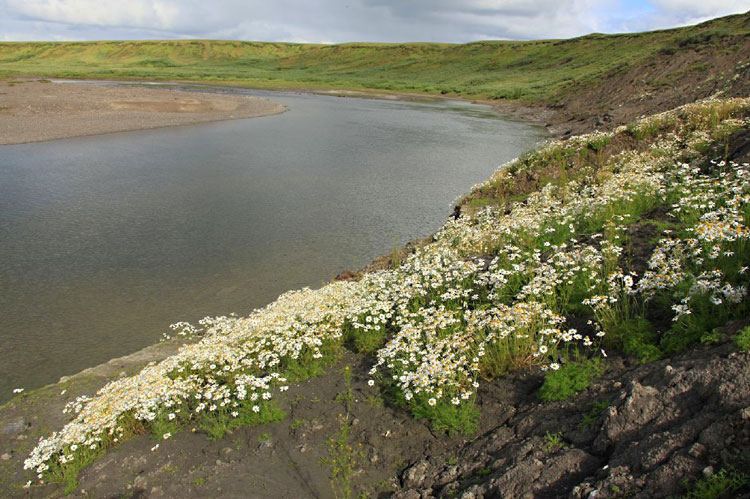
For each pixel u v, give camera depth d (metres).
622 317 7.67
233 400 8.16
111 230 19.39
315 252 17.77
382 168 30.89
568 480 5.18
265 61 169.25
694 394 5.24
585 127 42.47
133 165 29.94
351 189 25.81
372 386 8.22
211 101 61.88
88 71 126.19
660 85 47.38
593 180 17.56
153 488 6.77
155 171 28.66
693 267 7.93
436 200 24.05
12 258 16.67
